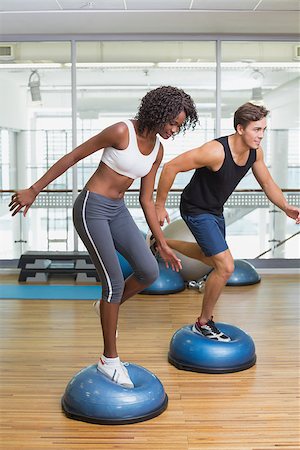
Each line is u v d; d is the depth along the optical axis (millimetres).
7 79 7098
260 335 4609
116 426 3045
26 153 7164
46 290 6215
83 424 3070
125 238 3182
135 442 2873
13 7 5691
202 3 5562
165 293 5949
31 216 7207
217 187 3736
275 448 2807
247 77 7047
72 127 7082
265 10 5812
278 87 7074
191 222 3842
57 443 2863
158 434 2951
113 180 3064
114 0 5445
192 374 3777
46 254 6742
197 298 5805
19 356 4113
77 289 6262
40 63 7062
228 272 3814
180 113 2973
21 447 2824
